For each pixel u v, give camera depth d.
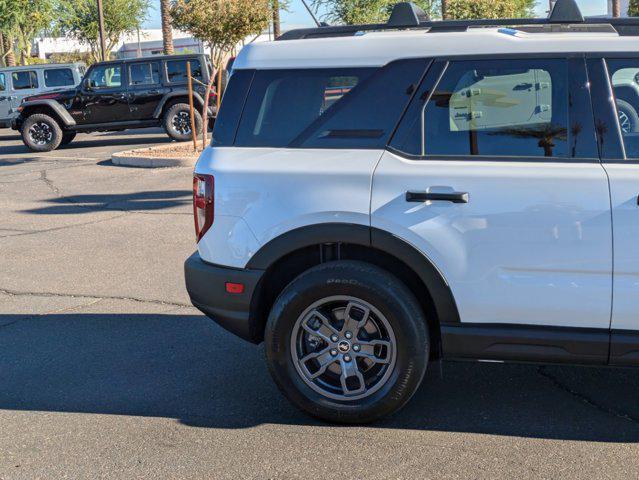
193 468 3.72
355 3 28.64
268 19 19.30
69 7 36.91
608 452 3.76
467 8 28.03
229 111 4.19
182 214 10.22
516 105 3.86
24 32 34.41
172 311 6.27
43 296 6.79
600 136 3.79
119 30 40.50
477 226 3.80
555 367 4.85
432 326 4.14
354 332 4.01
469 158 3.87
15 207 11.16
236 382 4.78
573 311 3.78
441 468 3.64
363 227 3.90
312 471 3.65
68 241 8.87
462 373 4.79
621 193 3.69
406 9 4.38
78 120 19.06
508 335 3.85
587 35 3.89
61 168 15.34
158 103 19.02
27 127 18.77
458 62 3.93
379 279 3.90
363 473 3.62
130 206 10.93
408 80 3.97
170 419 4.27
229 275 4.12
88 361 5.21
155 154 15.77
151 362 5.16
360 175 3.92
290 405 4.41
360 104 4.01
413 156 3.92
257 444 3.94
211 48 19.55
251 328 4.18
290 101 4.11
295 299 3.98
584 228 3.72
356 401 4.04
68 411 4.42
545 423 4.09
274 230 4.02
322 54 4.09
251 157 4.09
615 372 4.75
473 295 3.86
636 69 3.82
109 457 3.86
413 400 4.42
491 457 3.74
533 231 3.76
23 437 4.11
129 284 7.07
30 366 5.16
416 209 3.85
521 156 3.83
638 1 33.47
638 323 3.74
